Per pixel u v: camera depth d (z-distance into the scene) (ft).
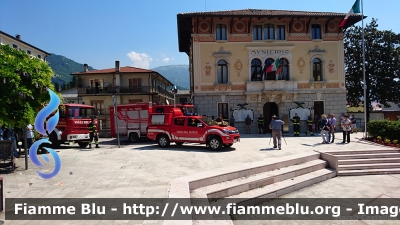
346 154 41.45
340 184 32.68
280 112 85.30
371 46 111.45
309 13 86.99
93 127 55.62
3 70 27.17
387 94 108.78
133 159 39.29
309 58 86.28
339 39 86.94
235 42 84.64
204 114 83.51
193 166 33.68
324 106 86.33
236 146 52.65
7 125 30.19
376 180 34.12
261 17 82.84
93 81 138.82
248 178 29.09
